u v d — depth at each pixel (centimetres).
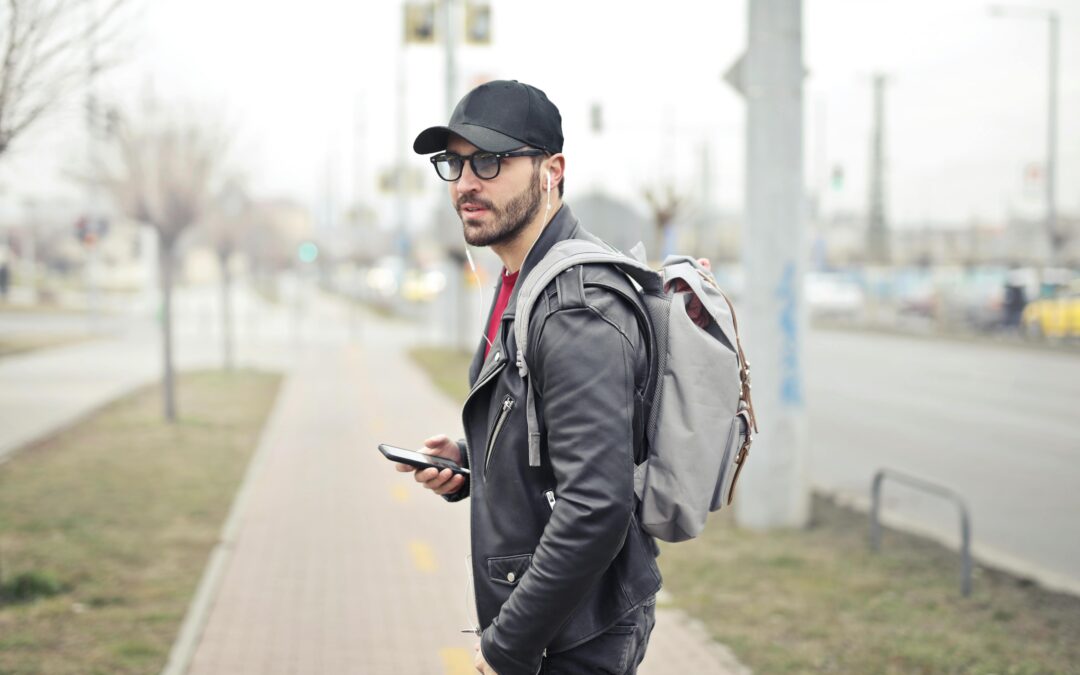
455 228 2139
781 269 672
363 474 887
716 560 607
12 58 488
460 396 1498
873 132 3406
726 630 483
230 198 1536
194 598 532
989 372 1942
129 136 1146
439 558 618
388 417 1266
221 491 806
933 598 530
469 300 2425
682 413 190
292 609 514
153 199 1171
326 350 2466
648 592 193
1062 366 2053
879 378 1825
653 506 191
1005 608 511
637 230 1460
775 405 680
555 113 204
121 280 6631
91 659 437
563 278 184
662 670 435
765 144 666
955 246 5125
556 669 192
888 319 3694
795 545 643
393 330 3412
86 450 977
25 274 6356
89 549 616
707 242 4481
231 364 1861
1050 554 651
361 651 456
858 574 575
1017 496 837
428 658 448
